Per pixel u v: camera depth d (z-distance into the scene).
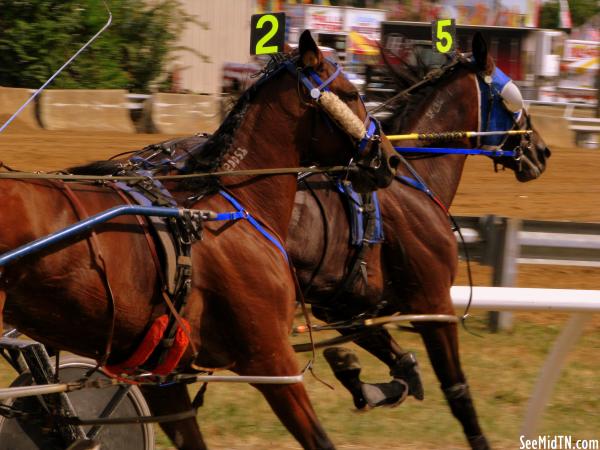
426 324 9.13
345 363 9.12
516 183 23.39
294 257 8.47
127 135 28.03
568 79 51.38
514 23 46.66
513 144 10.14
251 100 7.45
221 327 6.98
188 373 7.26
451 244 9.13
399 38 10.85
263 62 7.86
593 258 13.12
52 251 6.16
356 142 7.40
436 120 9.76
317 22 37.97
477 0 45.78
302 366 11.56
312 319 12.67
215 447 9.38
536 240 12.83
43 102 28.62
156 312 6.68
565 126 32.28
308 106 7.33
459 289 9.32
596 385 11.24
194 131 30.56
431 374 11.49
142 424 8.27
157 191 6.99
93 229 6.39
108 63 32.78
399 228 8.93
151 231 6.69
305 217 8.51
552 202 21.28
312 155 7.53
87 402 8.16
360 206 8.68
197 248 6.80
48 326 6.43
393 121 9.83
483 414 10.30
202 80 41.12
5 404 7.64
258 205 7.34
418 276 8.97
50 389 6.71
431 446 9.63
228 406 10.26
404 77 10.19
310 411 7.23
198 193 7.15
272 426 9.88
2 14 31.27
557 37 48.47
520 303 9.13
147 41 34.56
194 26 40.50
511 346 12.39
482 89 9.90
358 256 8.70
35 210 6.15
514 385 11.10
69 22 31.78
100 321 6.46
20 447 7.81
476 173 24.47
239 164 7.35
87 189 6.67
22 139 25.16
